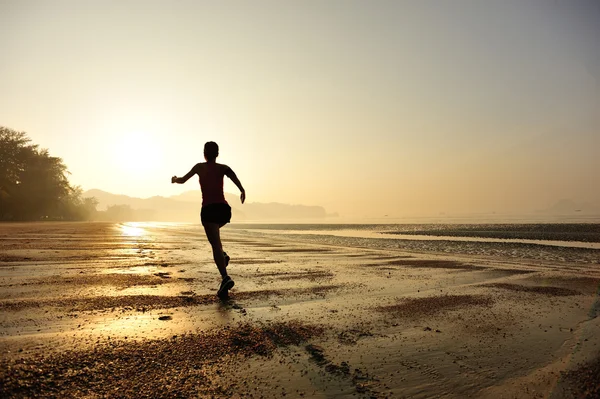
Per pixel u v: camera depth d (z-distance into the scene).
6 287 3.96
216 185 4.20
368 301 3.82
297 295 4.08
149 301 3.53
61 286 4.11
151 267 6.20
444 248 14.82
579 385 1.79
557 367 2.05
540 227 43.50
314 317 3.12
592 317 3.20
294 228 53.34
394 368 2.05
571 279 5.55
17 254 7.40
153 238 17.03
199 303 3.55
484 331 2.78
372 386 1.82
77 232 19.19
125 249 9.70
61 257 7.18
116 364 1.95
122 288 4.14
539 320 3.10
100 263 6.48
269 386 1.79
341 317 3.14
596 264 8.62
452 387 1.82
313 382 1.85
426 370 2.03
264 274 5.74
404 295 4.17
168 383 1.77
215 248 3.97
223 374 1.91
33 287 4.00
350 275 5.78
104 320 2.81
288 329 2.73
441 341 2.54
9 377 1.68
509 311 3.42
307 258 8.67
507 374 1.97
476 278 5.61
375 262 7.96
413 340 2.55
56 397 1.57
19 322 2.65
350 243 17.17
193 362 2.04
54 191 66.75
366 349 2.35
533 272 6.41
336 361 2.14
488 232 33.56
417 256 9.84
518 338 2.61
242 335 2.55
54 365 1.87
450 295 4.19
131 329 2.60
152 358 2.06
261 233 32.97
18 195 62.06
